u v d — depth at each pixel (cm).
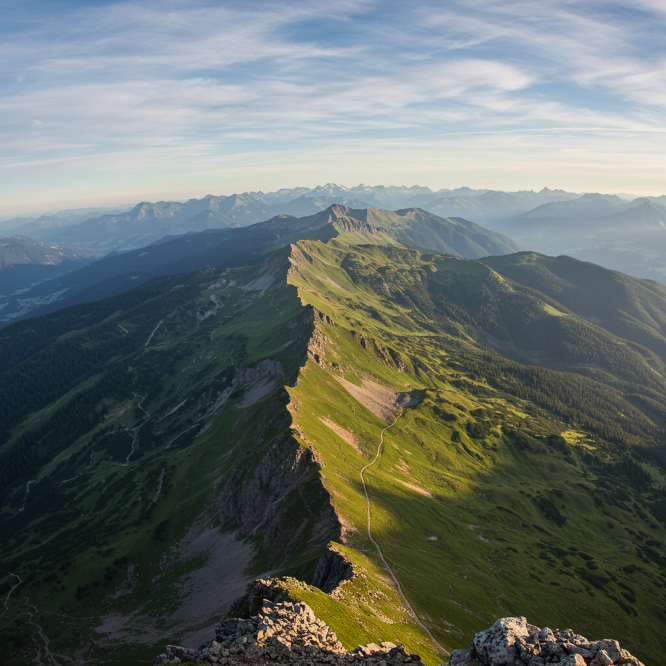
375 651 4181
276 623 4491
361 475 19150
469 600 12150
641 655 13262
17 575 18562
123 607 15425
